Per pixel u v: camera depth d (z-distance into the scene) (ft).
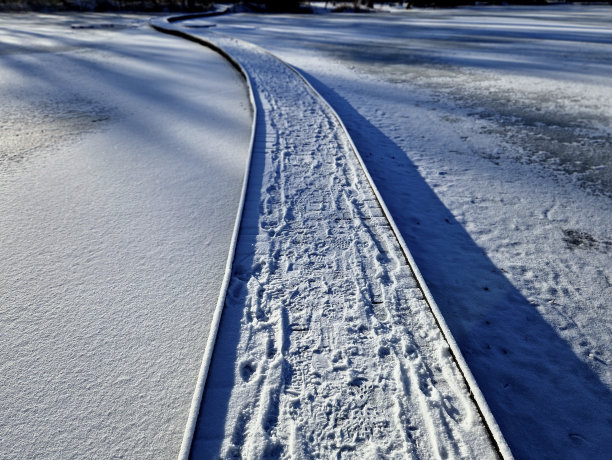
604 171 14.97
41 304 7.82
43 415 5.85
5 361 6.64
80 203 11.51
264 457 5.25
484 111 22.93
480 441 5.45
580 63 39.01
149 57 38.50
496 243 10.63
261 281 8.39
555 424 6.16
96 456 5.35
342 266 8.91
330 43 53.01
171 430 5.73
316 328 7.27
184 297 8.13
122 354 6.85
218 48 42.27
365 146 17.06
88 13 99.40
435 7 164.76
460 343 7.54
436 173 14.78
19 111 20.22
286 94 24.29
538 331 7.88
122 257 9.24
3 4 99.86
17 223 10.38
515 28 75.66
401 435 5.57
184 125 18.88
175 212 11.21
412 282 8.44
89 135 17.10
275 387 6.17
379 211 11.26
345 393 6.14
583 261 9.93
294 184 12.82
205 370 6.24
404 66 36.94
